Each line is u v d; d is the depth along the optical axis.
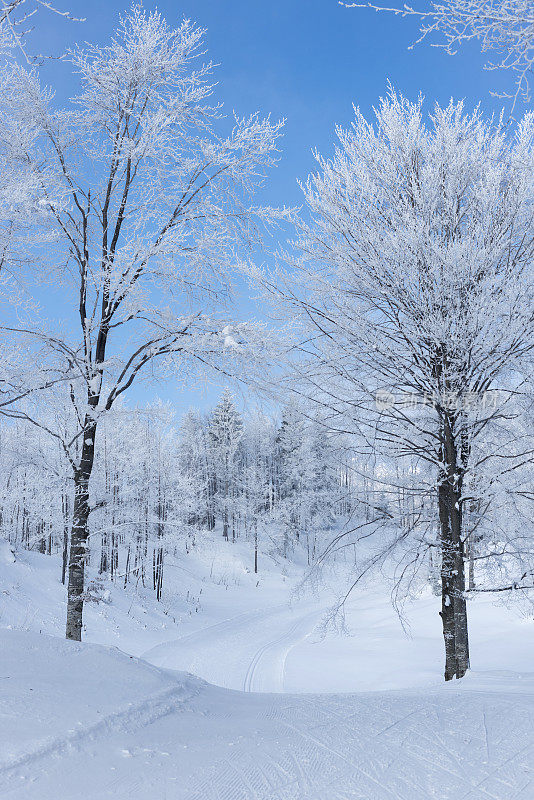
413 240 7.96
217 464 57.78
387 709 4.94
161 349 9.35
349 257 8.70
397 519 8.91
